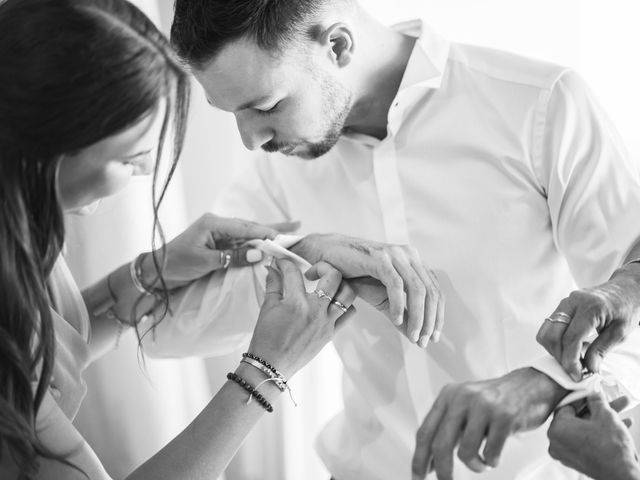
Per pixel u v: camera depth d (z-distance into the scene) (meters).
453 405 1.12
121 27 1.07
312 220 1.54
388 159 1.43
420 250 1.43
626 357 1.28
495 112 1.37
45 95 1.02
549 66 1.37
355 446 1.58
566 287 1.43
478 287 1.40
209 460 1.22
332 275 1.32
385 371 1.50
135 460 2.11
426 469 1.13
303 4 1.27
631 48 1.90
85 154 1.09
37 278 1.08
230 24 1.23
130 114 1.06
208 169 2.12
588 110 1.35
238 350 2.19
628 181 1.34
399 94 1.38
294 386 2.13
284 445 2.15
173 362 2.09
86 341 1.47
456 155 1.40
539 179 1.36
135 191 1.98
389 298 1.29
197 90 2.06
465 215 1.40
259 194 1.61
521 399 1.12
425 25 1.42
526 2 1.92
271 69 1.27
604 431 1.04
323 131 1.36
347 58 1.34
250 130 1.36
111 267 2.00
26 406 1.08
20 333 1.08
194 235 1.51
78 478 1.13
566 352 1.14
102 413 2.08
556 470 1.43
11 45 1.03
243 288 1.52
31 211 1.08
